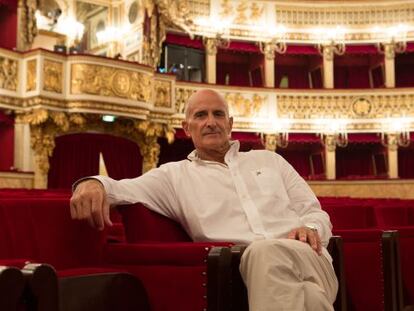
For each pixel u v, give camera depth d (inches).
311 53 666.8
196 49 645.3
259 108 613.6
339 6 662.5
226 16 639.8
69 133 484.7
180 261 84.2
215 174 104.5
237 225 100.2
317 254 84.4
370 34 661.3
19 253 82.7
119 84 474.0
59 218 88.0
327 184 573.9
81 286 72.7
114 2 584.1
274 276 75.0
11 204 83.8
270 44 652.7
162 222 103.2
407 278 155.9
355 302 133.3
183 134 586.9
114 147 509.4
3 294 52.0
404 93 625.6
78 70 461.1
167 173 105.5
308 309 75.7
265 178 106.3
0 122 478.6
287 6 660.1
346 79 701.9
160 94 530.9
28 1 497.7
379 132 628.7
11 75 455.8
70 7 558.3
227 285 77.9
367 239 134.5
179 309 83.8
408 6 657.6
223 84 650.2
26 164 459.2
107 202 90.2
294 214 105.8
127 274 81.0
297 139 631.8
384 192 561.9
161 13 540.4
